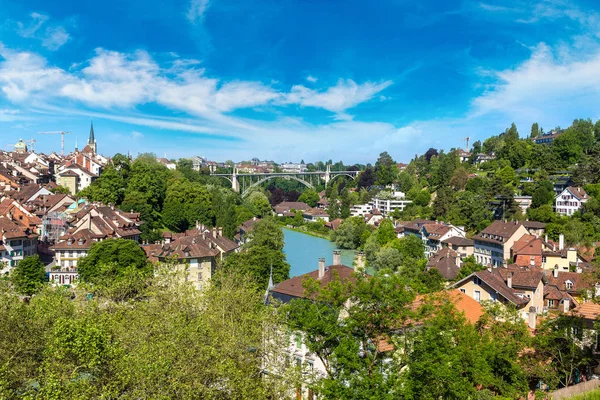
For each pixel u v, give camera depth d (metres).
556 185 173.88
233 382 31.78
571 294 79.06
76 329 32.19
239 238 152.38
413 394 29.73
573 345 41.09
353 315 32.19
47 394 28.75
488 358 35.53
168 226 146.88
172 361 30.98
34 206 130.50
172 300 39.09
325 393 29.89
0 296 39.97
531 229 133.88
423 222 161.38
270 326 37.91
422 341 30.39
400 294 31.86
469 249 130.88
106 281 49.31
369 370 31.66
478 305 50.12
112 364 31.08
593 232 127.25
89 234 101.69
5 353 34.44
